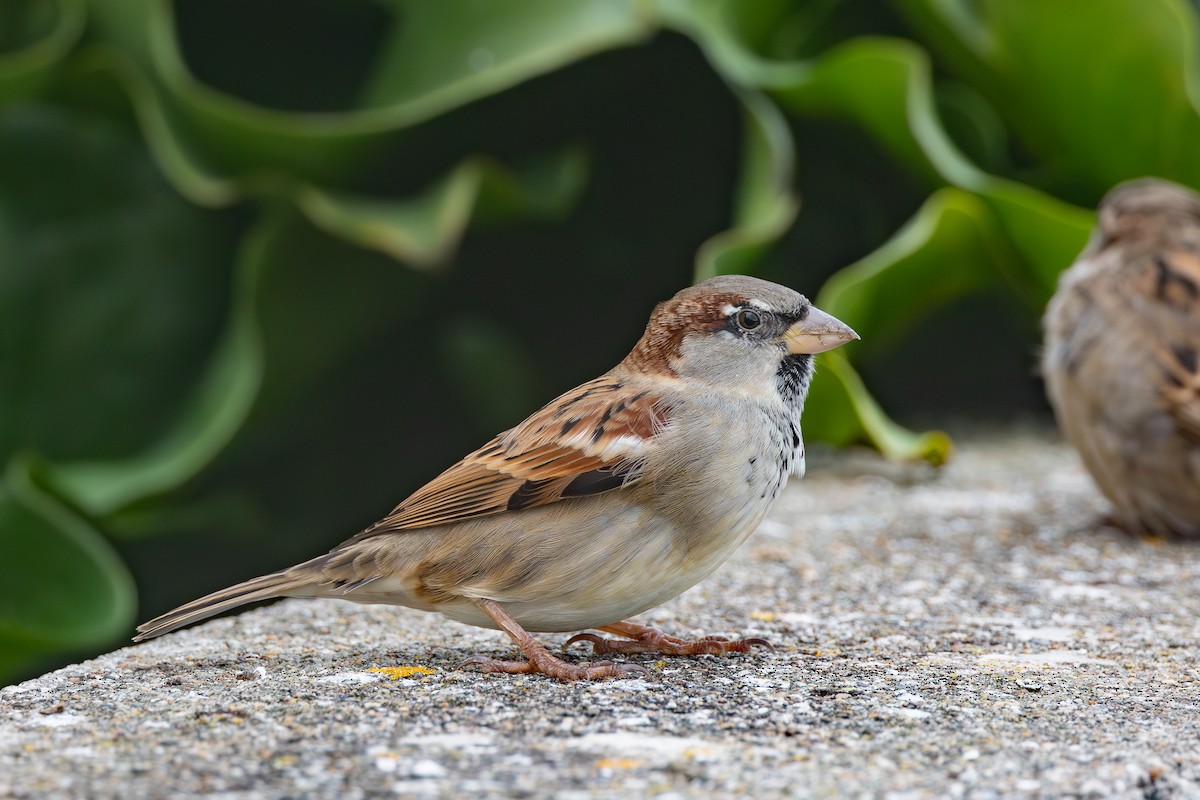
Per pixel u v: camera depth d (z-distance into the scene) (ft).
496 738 15.78
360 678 18.75
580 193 41.70
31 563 33.17
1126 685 18.88
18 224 39.88
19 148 39.70
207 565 40.01
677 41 41.50
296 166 39.01
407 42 40.09
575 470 19.06
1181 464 29.43
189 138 38.73
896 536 30.40
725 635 22.11
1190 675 19.53
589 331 43.70
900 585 25.99
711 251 36.58
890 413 46.03
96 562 33.19
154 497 38.09
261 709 16.94
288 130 37.83
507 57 38.45
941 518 32.42
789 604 24.45
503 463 19.38
